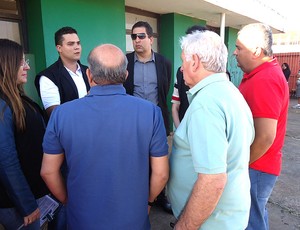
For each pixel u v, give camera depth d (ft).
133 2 14.23
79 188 3.67
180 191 3.96
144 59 8.44
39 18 9.34
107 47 3.69
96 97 3.58
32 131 4.65
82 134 3.47
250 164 5.12
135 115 3.56
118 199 3.65
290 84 44.06
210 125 3.30
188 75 3.87
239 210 3.82
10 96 4.28
